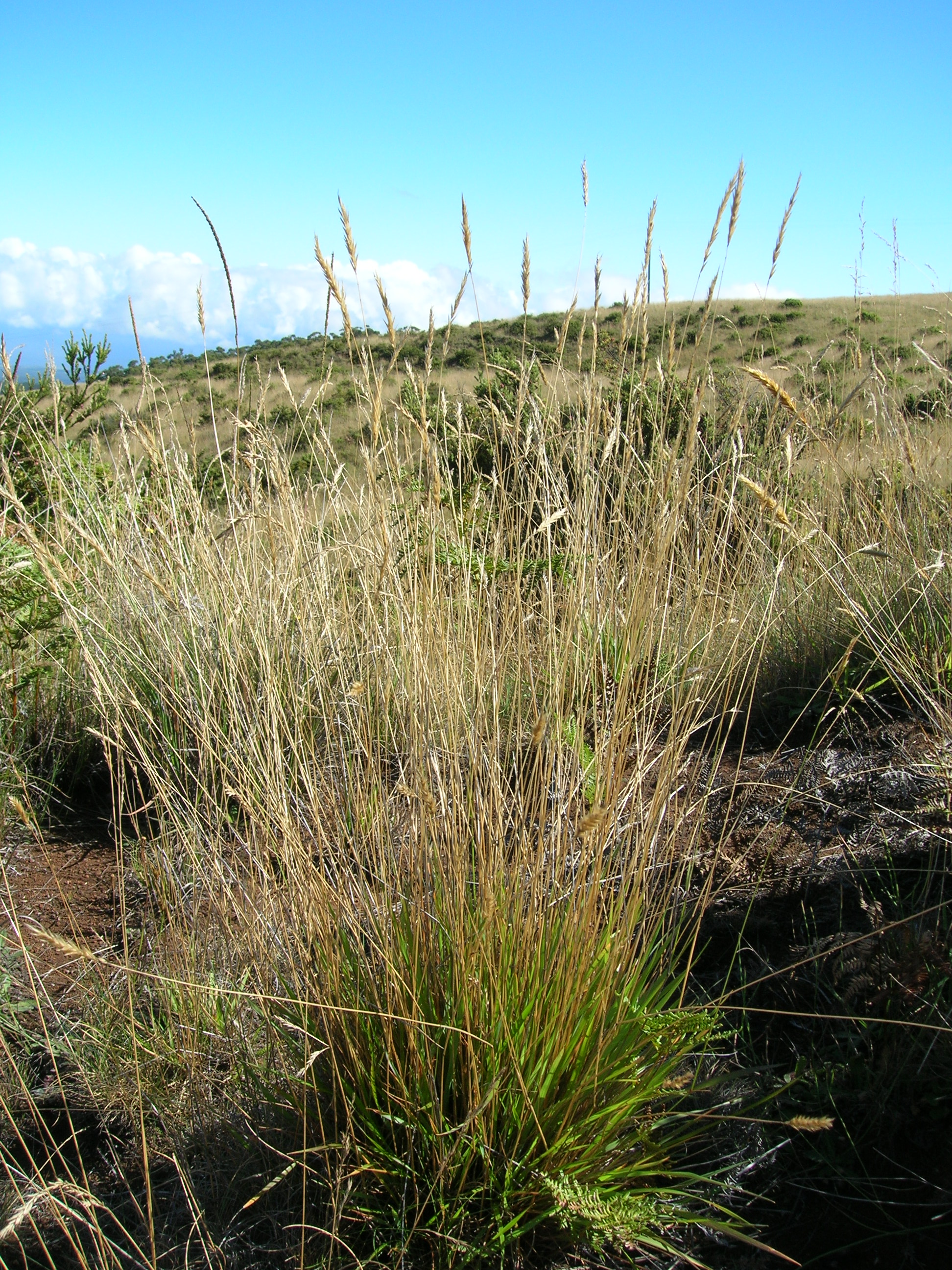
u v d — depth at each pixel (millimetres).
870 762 2863
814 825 2682
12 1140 2004
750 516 3314
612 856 2096
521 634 2029
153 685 2852
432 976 1834
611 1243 1666
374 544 2197
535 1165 1660
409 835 2020
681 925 2250
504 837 1896
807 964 2211
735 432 2410
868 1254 1619
